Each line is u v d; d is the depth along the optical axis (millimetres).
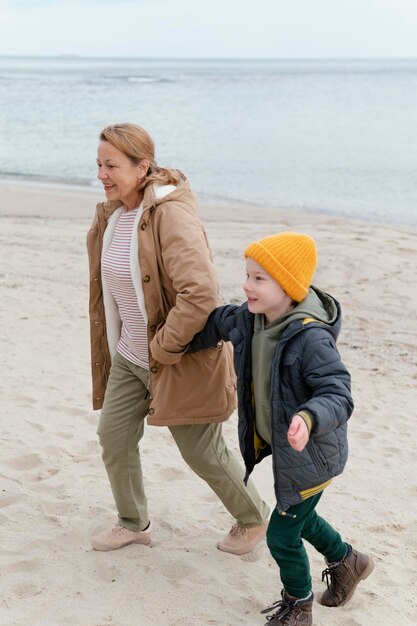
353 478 4664
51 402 5664
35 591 3324
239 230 12930
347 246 11258
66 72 143875
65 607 3201
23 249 11211
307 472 2828
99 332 3637
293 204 17250
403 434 5375
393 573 3605
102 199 16547
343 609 3281
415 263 10367
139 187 3363
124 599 3275
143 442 5090
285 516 2941
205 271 3146
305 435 2539
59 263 10406
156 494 4312
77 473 4531
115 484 3621
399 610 3293
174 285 3178
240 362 2973
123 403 3527
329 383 2709
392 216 16062
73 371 6387
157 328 3340
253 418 3041
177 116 40969
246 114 42500
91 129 34656
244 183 20141
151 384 3359
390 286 9352
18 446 4859
